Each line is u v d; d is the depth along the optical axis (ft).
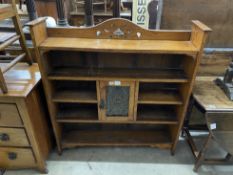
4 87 3.82
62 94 4.93
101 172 5.24
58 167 5.33
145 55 4.75
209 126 4.42
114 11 5.14
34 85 4.21
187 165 5.44
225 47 5.45
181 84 4.98
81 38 4.23
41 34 3.97
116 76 4.43
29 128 4.30
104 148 5.94
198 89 5.09
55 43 3.97
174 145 5.54
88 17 4.86
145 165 5.44
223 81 5.06
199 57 3.92
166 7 5.00
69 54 4.75
